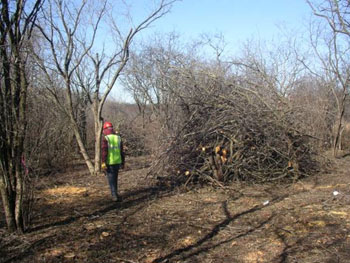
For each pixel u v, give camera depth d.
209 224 6.03
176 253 4.81
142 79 18.83
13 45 5.17
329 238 5.24
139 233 5.60
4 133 5.22
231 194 8.18
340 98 15.63
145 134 16.47
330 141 15.58
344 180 9.35
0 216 6.46
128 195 8.27
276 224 5.92
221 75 10.17
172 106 9.69
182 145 9.09
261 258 4.64
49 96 10.27
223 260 4.59
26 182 5.73
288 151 9.32
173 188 8.84
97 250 4.90
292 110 10.05
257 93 9.62
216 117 9.17
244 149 9.11
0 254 4.77
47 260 4.58
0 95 5.07
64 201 7.75
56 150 11.69
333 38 13.58
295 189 8.52
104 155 7.55
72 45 11.23
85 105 15.40
